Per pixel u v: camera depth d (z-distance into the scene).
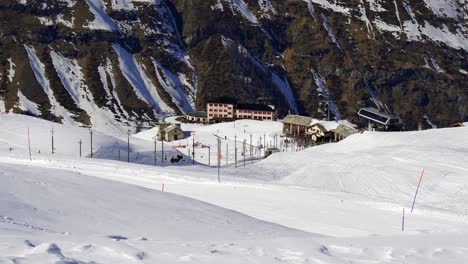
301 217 43.84
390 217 43.78
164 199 45.72
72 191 43.50
